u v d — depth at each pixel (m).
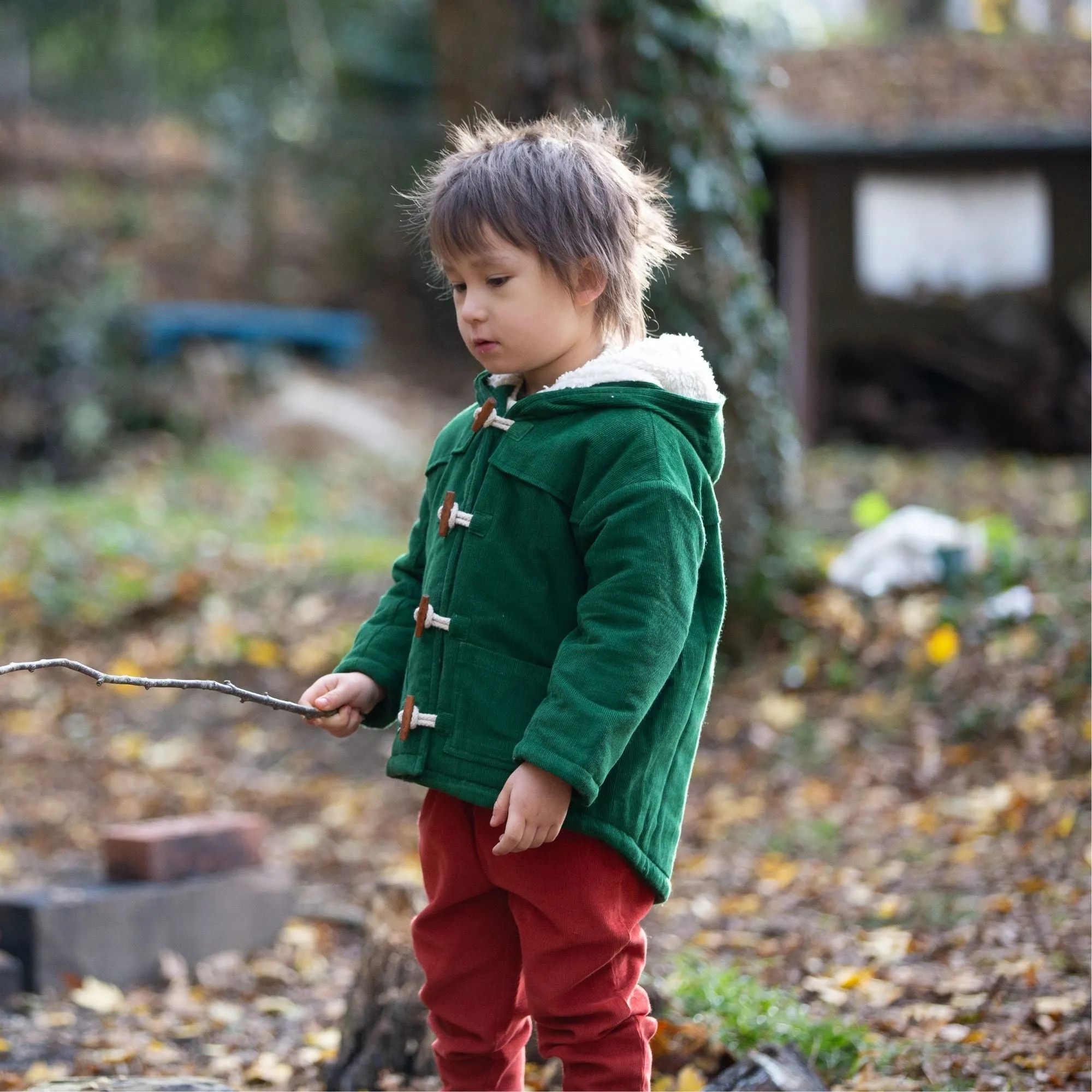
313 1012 5.23
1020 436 20.30
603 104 8.80
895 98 19.62
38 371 17.91
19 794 8.54
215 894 5.90
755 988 4.40
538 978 2.85
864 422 20.41
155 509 14.77
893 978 4.89
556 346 2.86
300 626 10.58
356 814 8.09
